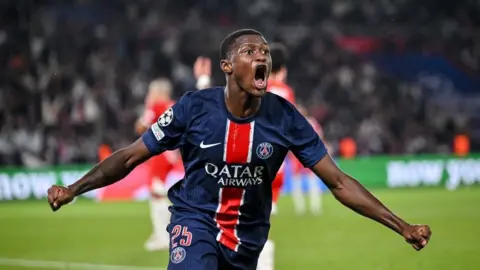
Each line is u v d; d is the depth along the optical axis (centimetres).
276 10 9144
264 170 1639
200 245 1631
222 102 1617
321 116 7894
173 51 8312
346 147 7100
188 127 1622
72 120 7281
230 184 1634
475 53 9356
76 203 6084
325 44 8656
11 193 6166
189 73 8225
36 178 6209
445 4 9444
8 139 7038
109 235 4353
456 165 7062
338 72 8481
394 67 9200
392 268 3222
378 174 6844
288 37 8594
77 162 7050
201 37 8369
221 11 9075
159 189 3703
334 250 3703
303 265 3306
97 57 8031
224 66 1608
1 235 4409
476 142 8231
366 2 9350
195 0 9050
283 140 1634
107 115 7325
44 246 3972
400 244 3859
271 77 2558
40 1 8612
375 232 4306
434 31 9231
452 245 3819
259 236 1698
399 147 7844
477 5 9456
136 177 6297
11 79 7481
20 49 7856
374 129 7875
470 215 5056
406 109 8244
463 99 8850
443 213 5159
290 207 5622
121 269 3272
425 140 7856
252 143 1612
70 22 8494
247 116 1609
